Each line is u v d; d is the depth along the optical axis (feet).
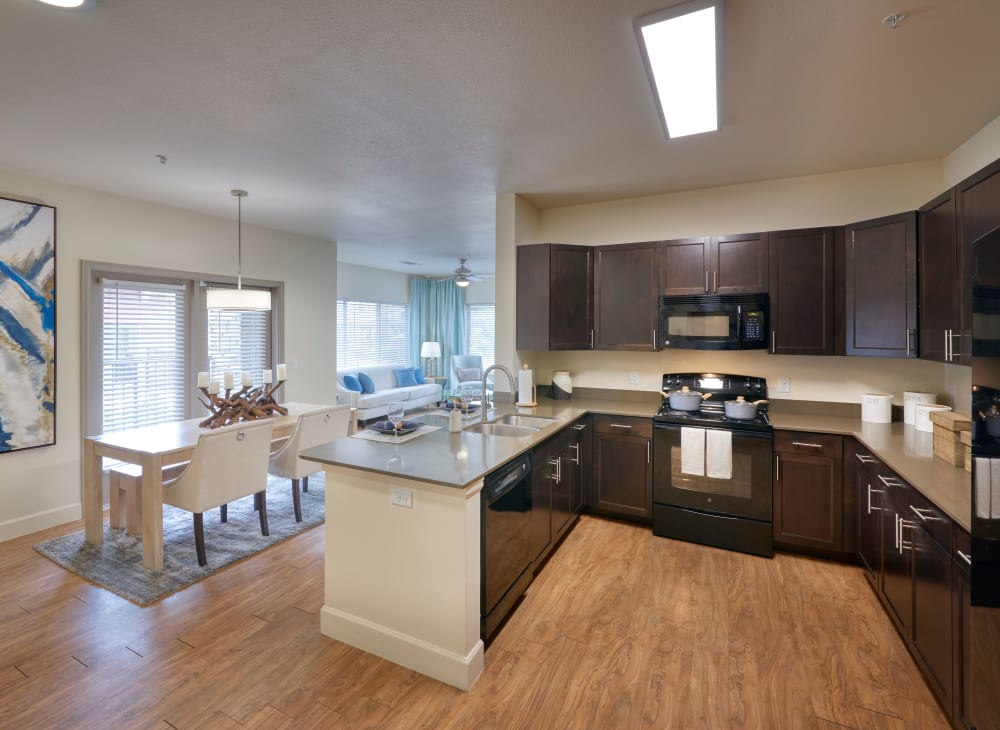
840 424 10.04
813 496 9.62
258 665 6.72
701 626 7.61
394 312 29.76
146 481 9.26
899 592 7.04
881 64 6.43
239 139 8.95
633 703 6.03
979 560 4.82
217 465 9.46
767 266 10.69
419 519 6.59
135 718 5.78
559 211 13.65
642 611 8.02
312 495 13.76
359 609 7.13
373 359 28.09
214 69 6.61
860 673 6.52
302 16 5.50
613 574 9.26
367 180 11.29
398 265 26.48
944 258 7.82
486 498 6.82
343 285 25.77
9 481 10.75
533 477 8.61
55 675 6.50
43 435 11.14
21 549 10.18
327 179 11.23
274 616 7.89
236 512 12.44
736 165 10.27
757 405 11.04
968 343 7.13
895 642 7.18
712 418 10.65
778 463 9.86
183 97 7.37
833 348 10.14
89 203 11.91
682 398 11.41
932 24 5.58
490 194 12.44
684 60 6.16
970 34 5.77
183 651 7.00
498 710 5.93
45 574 9.17
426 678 6.49
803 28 5.65
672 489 10.77
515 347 12.59
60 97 7.35
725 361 12.14
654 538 10.89
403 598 6.75
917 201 10.09
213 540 10.65
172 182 11.44
